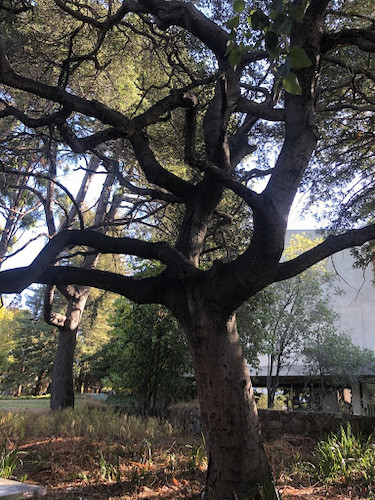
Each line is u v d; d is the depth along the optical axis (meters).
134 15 10.45
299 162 4.69
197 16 6.95
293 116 4.97
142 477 5.70
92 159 15.09
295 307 18.09
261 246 4.46
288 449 7.50
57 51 10.36
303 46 4.93
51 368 34.75
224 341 5.02
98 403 11.94
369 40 5.54
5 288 5.23
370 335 21.34
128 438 7.59
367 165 10.96
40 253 5.50
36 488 3.25
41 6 10.32
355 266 10.77
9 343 35.44
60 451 6.79
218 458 4.88
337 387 20.95
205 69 9.44
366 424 8.62
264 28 2.62
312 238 20.61
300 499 4.89
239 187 4.48
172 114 10.13
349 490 5.20
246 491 4.71
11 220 17.84
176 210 11.15
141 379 11.04
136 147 6.51
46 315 12.84
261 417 8.85
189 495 5.13
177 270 5.16
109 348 12.18
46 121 5.95
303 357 19.50
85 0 10.57
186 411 9.55
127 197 14.05
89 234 5.80
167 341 10.85
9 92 11.64
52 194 13.73
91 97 11.85
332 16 8.62
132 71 11.52
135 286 5.61
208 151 6.55
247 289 4.75
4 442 6.88
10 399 28.34
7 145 10.73
